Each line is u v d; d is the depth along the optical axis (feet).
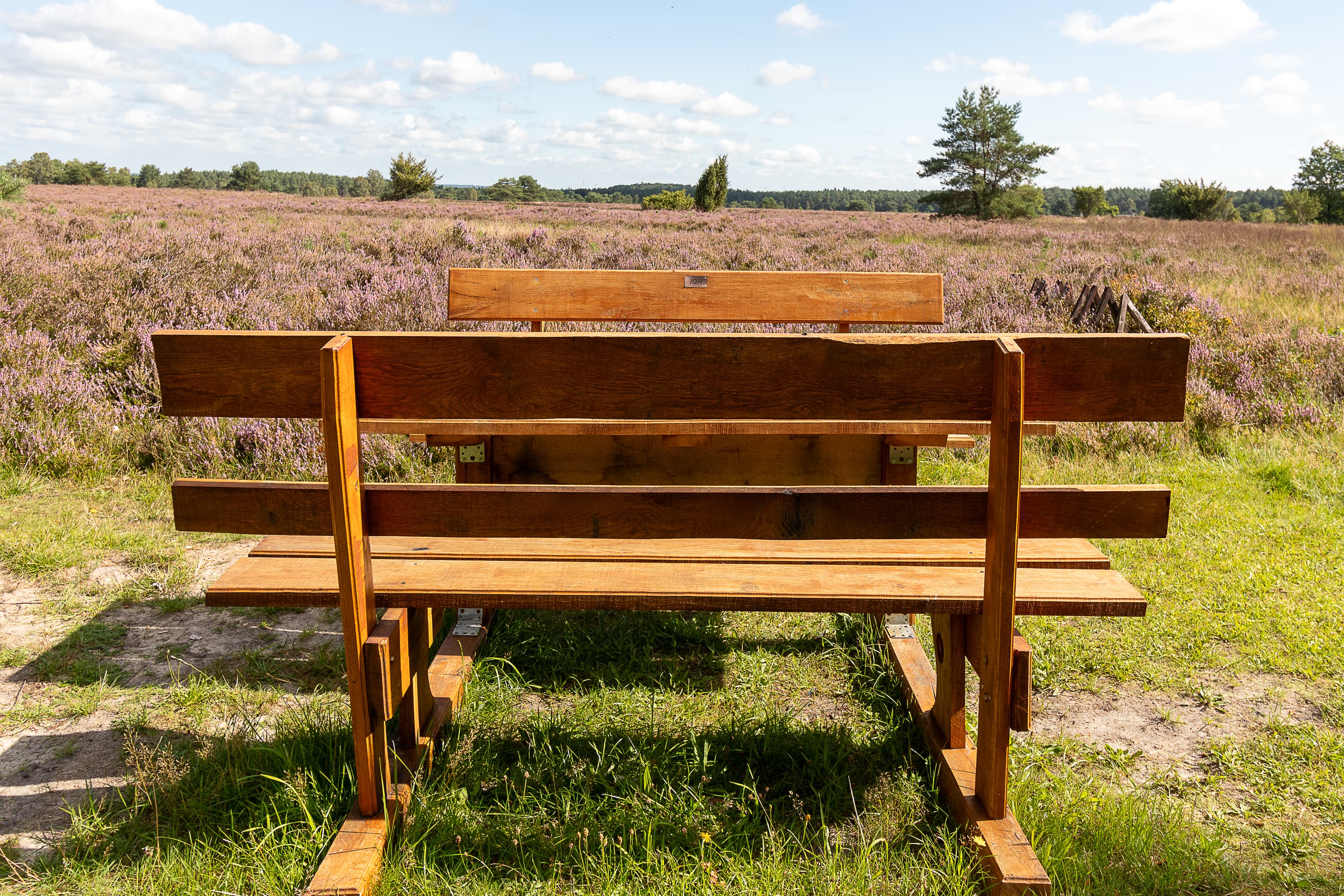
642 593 6.15
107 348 18.02
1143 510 5.83
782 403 5.33
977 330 23.66
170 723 7.86
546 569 6.67
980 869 5.81
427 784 6.64
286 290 25.38
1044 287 31.60
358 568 5.61
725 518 5.71
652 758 7.13
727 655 9.39
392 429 7.53
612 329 18.37
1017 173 169.78
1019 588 6.38
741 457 9.31
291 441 14.46
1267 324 27.96
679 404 5.33
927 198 176.24
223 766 6.89
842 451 9.32
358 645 5.70
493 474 9.44
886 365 5.28
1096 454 16.28
